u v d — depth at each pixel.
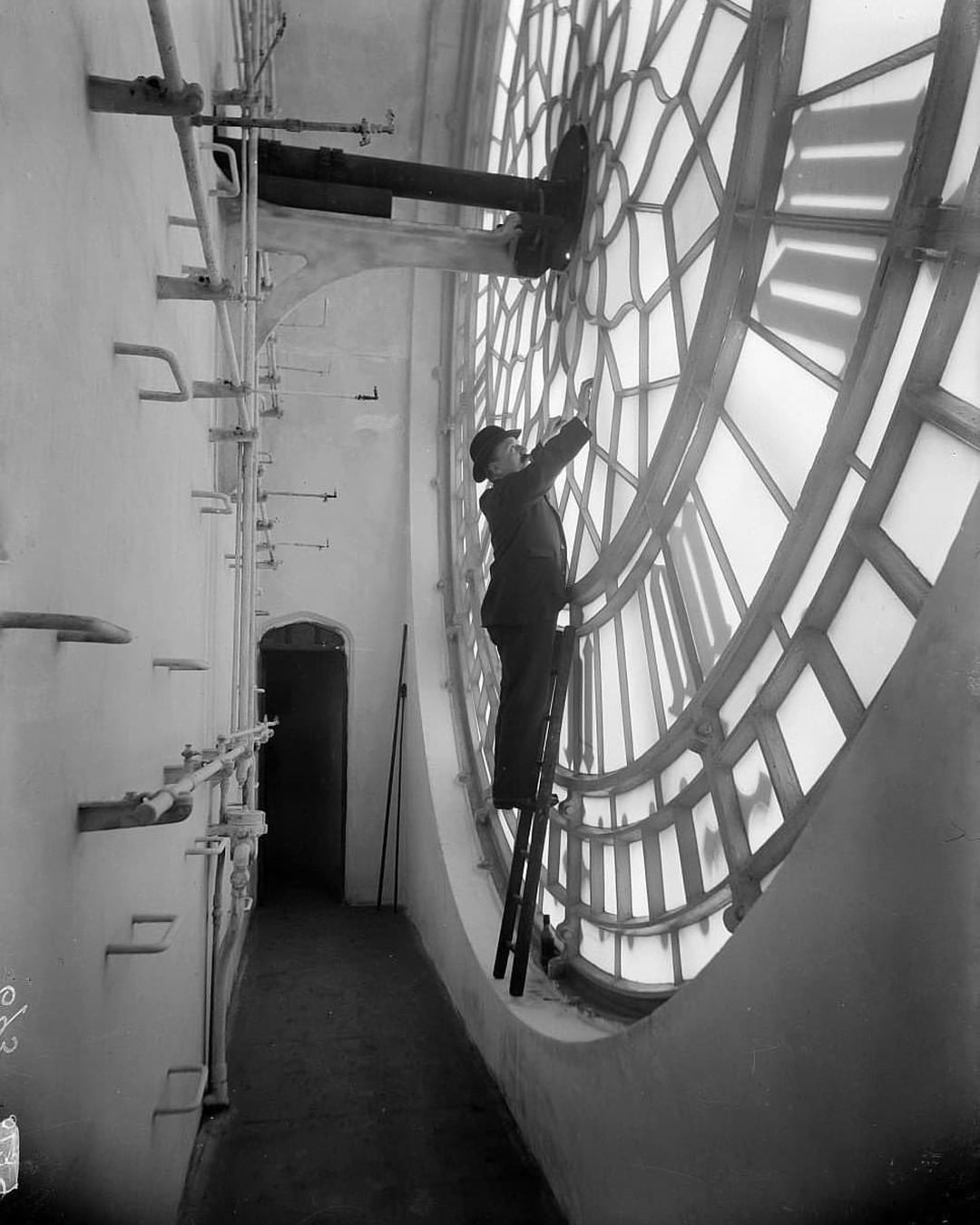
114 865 2.60
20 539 1.65
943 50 2.40
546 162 7.43
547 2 7.70
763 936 2.80
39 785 1.81
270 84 7.17
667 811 4.25
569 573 6.24
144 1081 3.14
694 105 4.45
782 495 3.40
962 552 2.06
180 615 3.95
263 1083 6.12
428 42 9.91
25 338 1.66
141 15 2.79
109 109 2.18
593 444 5.83
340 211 6.69
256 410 5.55
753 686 3.53
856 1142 2.37
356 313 11.30
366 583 11.41
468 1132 5.52
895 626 2.66
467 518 10.34
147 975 3.19
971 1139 2.02
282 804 12.92
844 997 2.41
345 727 11.73
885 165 2.85
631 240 5.29
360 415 11.38
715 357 3.97
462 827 9.09
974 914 2.00
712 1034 3.12
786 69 3.40
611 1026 5.01
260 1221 4.55
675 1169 3.40
